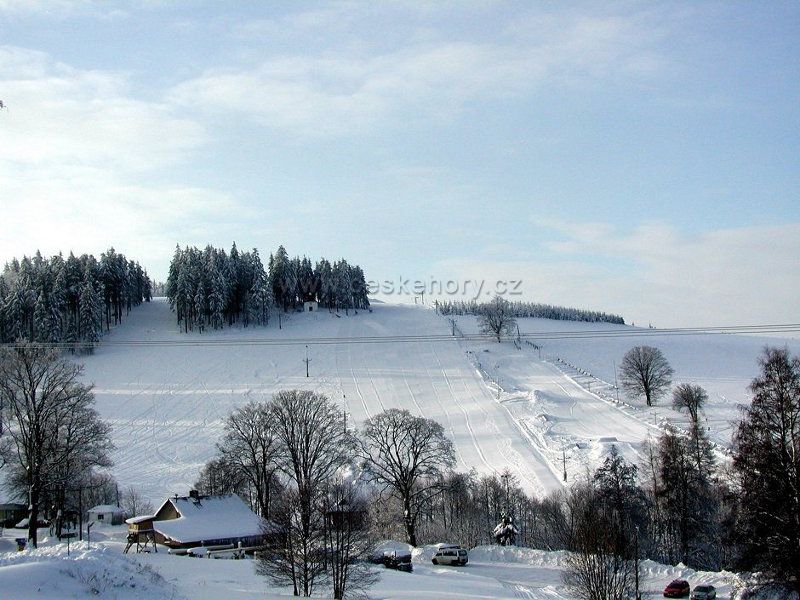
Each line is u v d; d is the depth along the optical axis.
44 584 31.45
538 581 59.81
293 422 80.19
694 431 73.81
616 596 40.19
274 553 46.19
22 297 185.00
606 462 73.62
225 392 153.38
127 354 182.88
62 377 67.06
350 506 48.41
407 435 83.25
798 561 37.69
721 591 53.72
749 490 39.72
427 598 46.72
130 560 40.16
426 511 89.62
